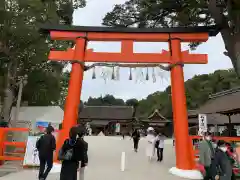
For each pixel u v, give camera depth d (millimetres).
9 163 11508
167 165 13000
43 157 7691
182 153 10258
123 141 31734
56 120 20234
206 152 7906
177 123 10750
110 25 13992
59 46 18906
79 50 11867
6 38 14836
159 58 11789
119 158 15359
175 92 11156
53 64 20953
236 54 11250
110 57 11875
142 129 54594
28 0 14766
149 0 12641
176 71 11383
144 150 21109
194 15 13023
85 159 5430
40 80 19719
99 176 9344
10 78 16422
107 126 59781
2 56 15719
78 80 11492
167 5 12500
